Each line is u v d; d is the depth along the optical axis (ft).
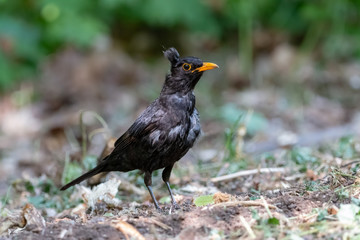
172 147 25.86
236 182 30.55
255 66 59.21
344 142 34.50
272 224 20.13
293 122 47.75
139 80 58.34
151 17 58.70
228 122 46.62
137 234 20.17
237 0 57.36
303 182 27.86
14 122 53.01
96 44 59.62
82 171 32.55
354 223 19.63
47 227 21.31
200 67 25.72
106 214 24.63
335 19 59.00
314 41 59.06
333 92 53.52
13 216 24.45
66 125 50.01
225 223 20.67
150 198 29.66
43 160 43.04
